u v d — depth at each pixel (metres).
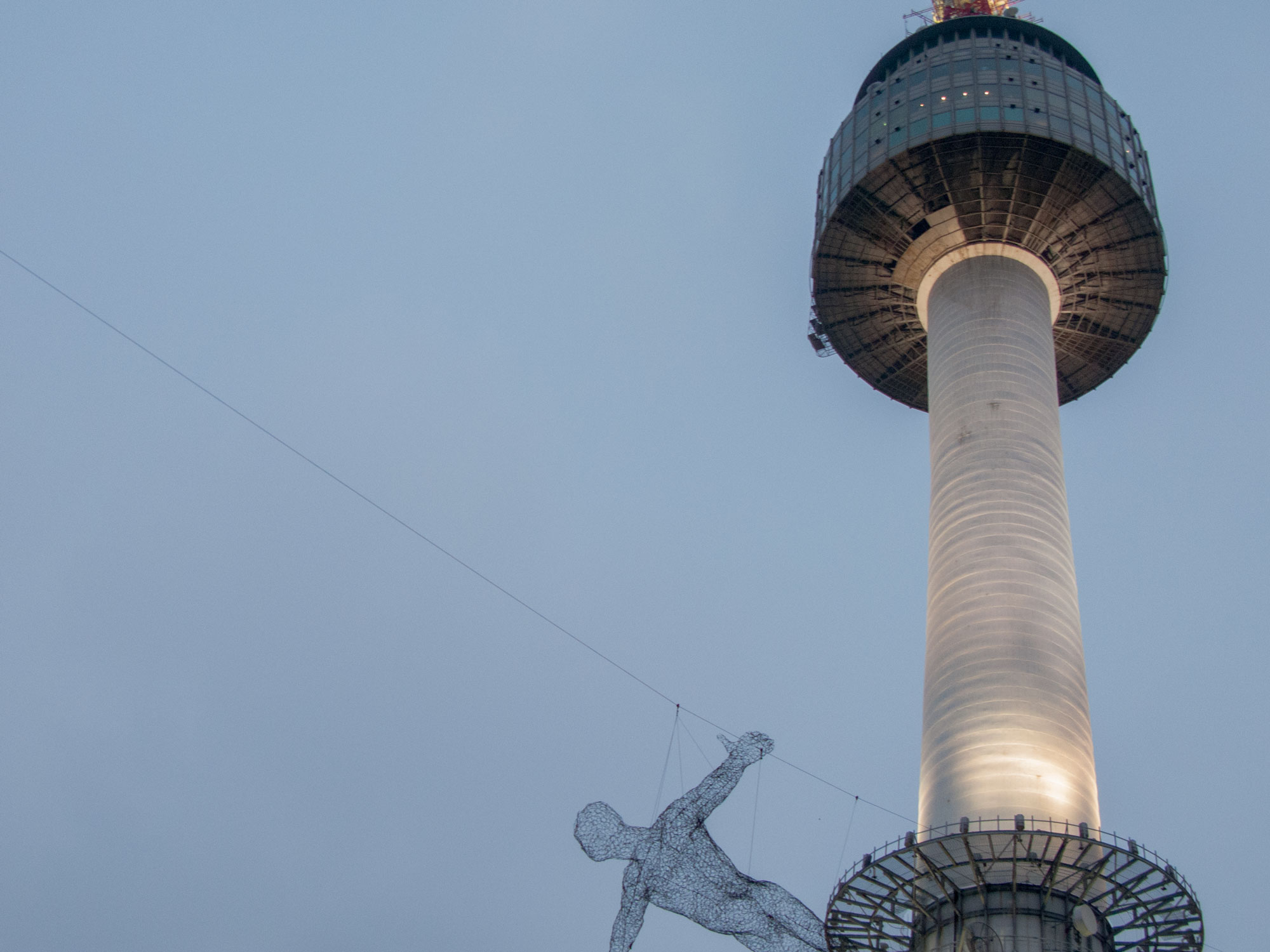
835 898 51.56
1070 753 52.88
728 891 50.16
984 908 48.69
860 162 72.00
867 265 74.94
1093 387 80.62
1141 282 72.81
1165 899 49.09
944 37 76.31
